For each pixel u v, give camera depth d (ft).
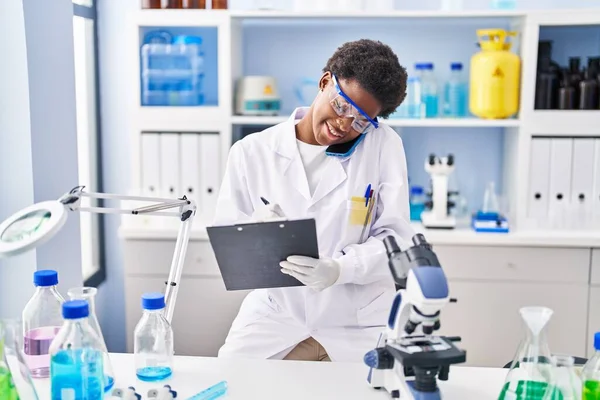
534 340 4.40
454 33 10.92
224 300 9.97
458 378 5.01
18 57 6.32
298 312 6.24
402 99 6.05
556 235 9.70
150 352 4.97
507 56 9.93
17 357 4.34
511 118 10.39
